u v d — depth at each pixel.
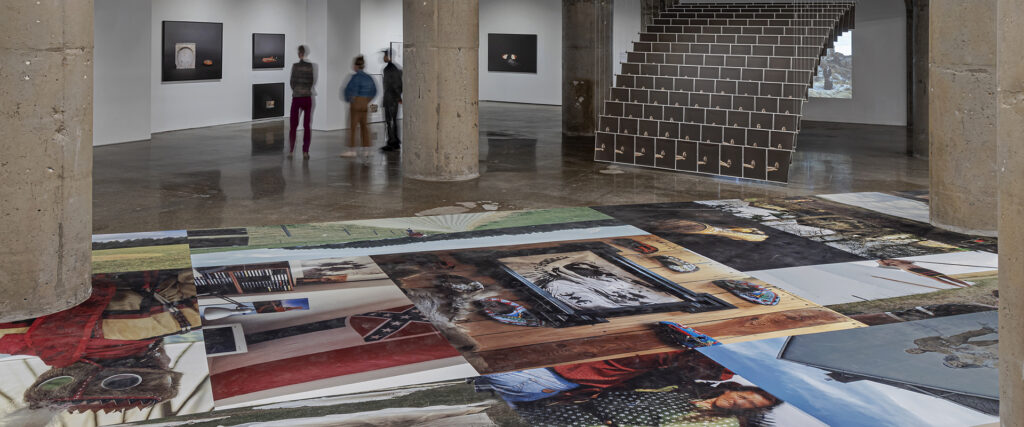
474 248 7.00
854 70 19.33
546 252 6.88
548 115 20.73
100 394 3.91
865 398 3.90
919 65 12.80
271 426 3.56
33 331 4.79
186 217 8.08
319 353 4.50
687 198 9.49
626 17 23.55
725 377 4.16
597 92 16.27
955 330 4.92
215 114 17.33
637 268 6.40
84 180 5.30
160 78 15.76
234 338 4.73
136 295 5.55
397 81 13.32
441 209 8.69
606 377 4.16
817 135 16.58
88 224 5.39
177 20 16.08
